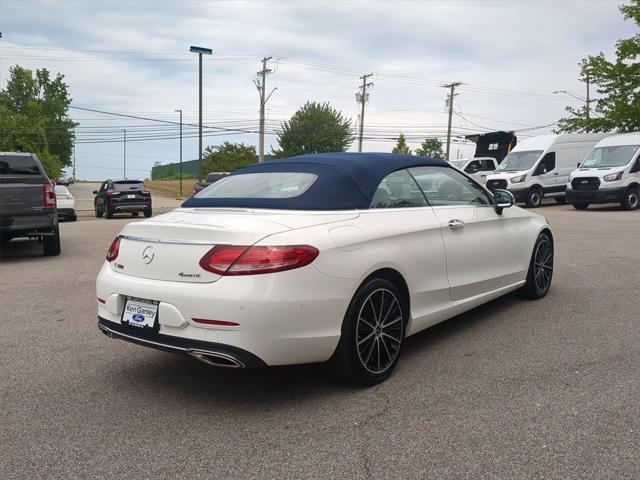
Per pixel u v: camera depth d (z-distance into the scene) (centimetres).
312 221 363
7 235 1007
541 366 414
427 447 299
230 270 330
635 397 354
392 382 392
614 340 469
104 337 512
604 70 2781
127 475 279
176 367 432
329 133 6700
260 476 276
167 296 344
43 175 988
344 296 357
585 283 691
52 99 7350
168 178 10888
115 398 374
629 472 271
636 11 2562
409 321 418
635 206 1959
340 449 300
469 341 477
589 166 2028
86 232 1548
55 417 346
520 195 2183
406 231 411
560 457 285
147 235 369
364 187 407
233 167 7612
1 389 391
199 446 307
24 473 281
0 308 627
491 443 301
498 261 524
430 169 480
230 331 325
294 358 344
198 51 3922
